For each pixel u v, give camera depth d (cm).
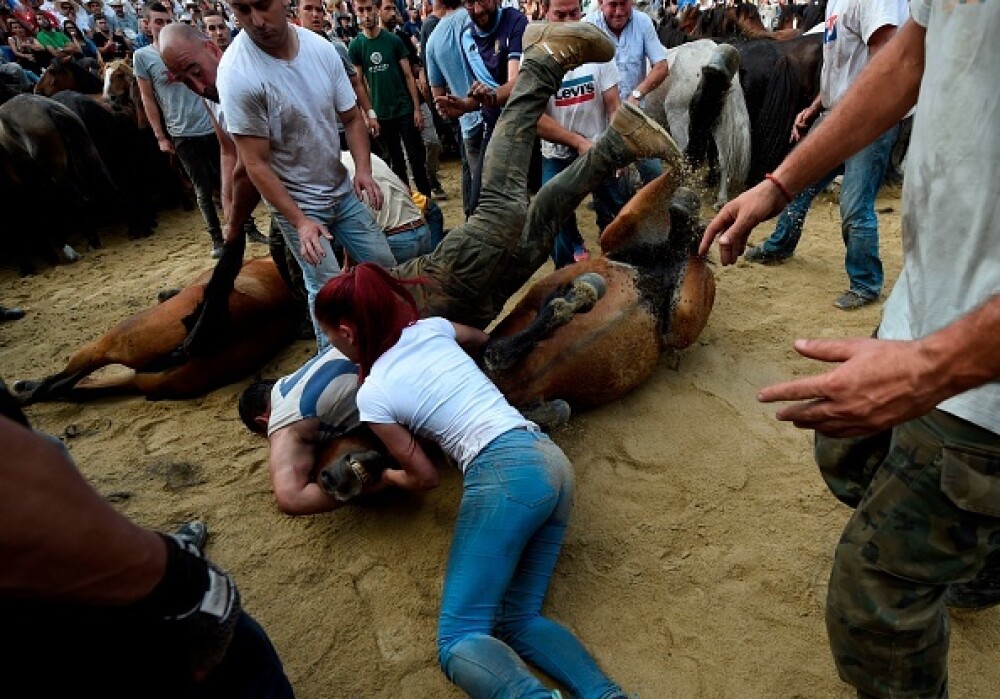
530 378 291
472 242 285
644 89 446
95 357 374
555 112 423
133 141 777
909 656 150
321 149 330
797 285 437
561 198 309
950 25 123
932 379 107
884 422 113
